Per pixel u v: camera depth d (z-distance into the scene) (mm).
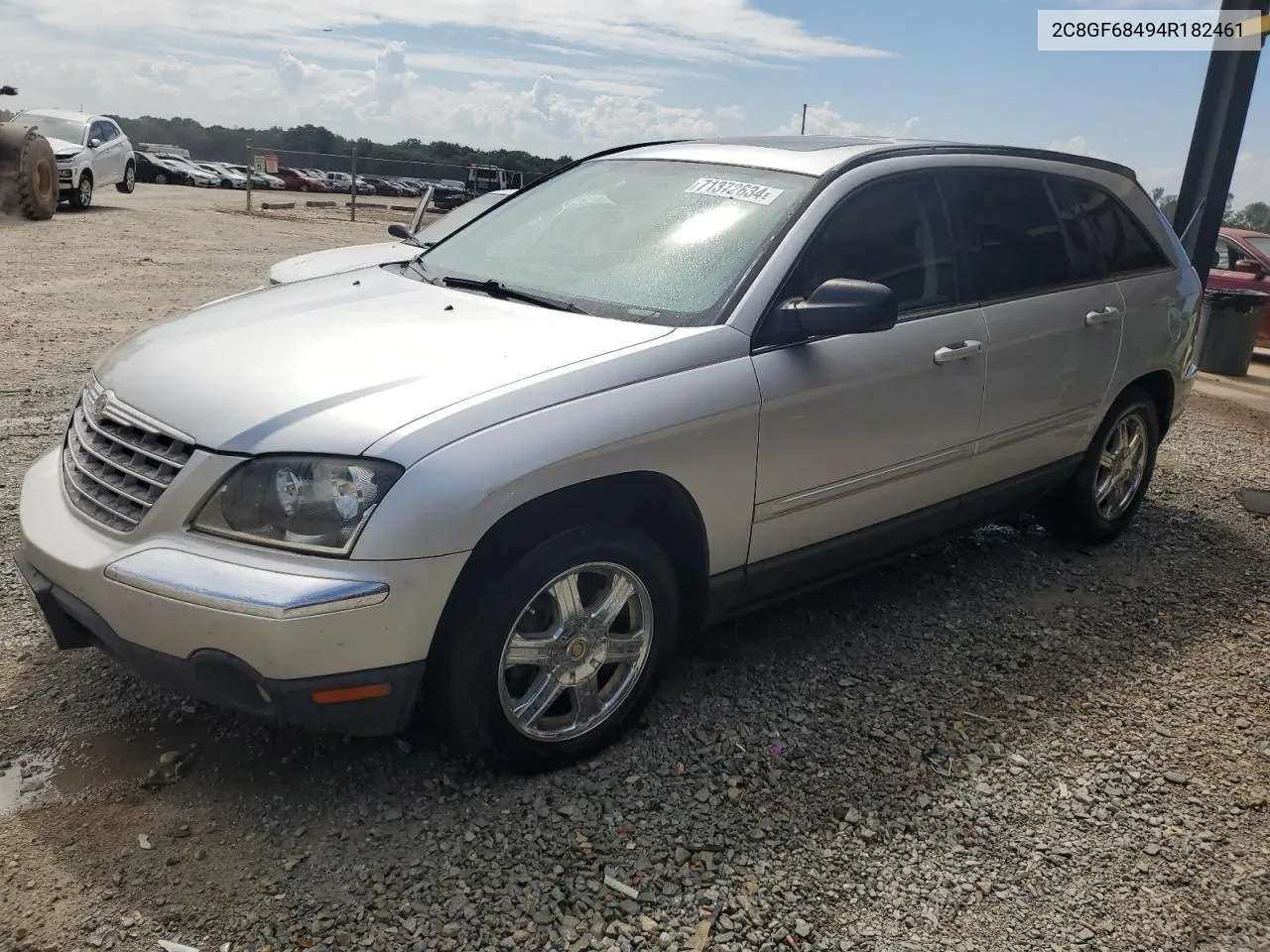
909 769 3195
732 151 4051
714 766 3135
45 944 2314
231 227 20047
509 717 2887
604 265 3627
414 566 2555
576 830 2807
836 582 4121
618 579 3051
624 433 2875
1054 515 5113
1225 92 9766
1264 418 8992
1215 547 5309
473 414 2697
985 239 4141
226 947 2344
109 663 3477
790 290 3389
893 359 3604
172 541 2650
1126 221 4961
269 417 2660
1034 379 4246
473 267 3938
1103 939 2574
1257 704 3729
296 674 2527
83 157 20188
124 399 2961
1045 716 3559
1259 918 2674
